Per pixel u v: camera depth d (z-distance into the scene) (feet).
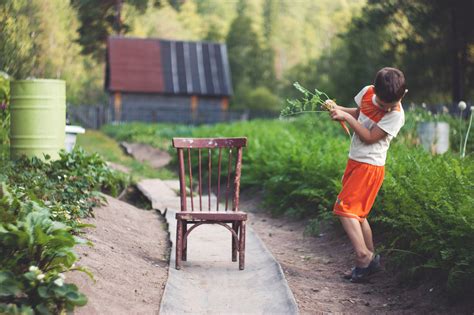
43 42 43.98
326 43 263.90
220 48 137.90
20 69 39.19
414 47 90.02
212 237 26.25
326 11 316.40
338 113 19.62
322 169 30.73
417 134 39.96
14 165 26.76
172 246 23.73
